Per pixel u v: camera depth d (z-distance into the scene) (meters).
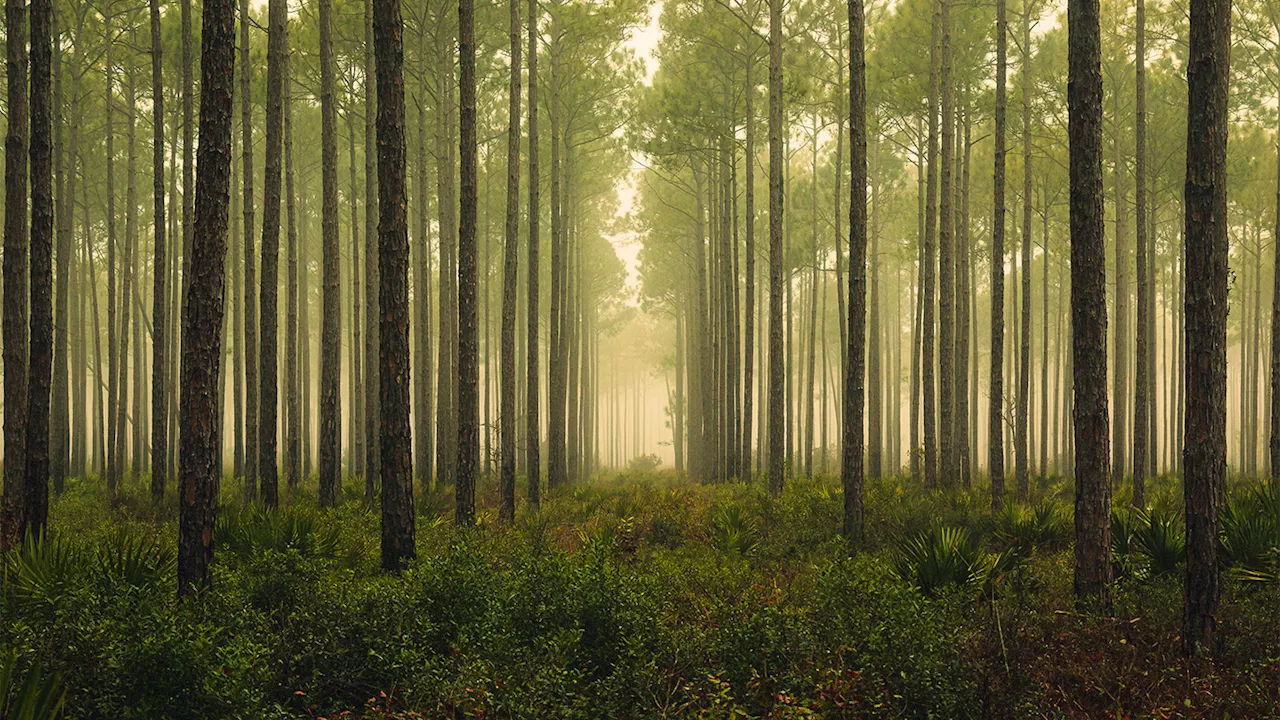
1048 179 28.38
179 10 23.98
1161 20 22.66
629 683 6.12
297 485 19.84
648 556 11.77
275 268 15.77
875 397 31.59
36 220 10.42
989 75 24.78
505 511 16.02
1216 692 6.46
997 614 7.20
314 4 22.09
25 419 10.32
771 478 19.25
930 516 13.62
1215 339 7.45
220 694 5.45
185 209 17.33
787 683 6.09
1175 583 8.76
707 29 26.14
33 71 10.41
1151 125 25.98
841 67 27.02
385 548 10.00
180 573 7.92
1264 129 29.19
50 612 6.57
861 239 13.08
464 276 13.94
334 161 16.61
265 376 15.50
